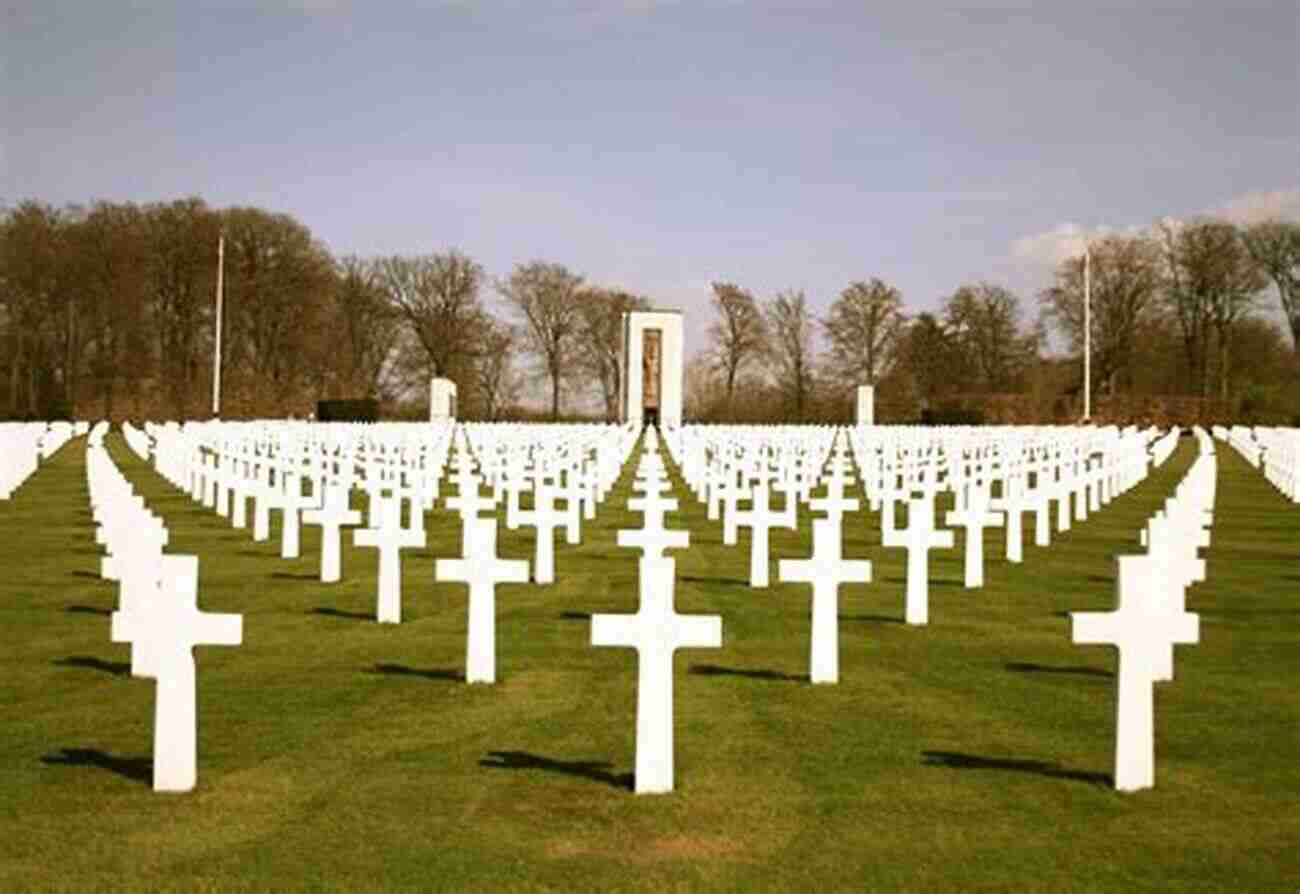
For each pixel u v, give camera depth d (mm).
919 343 92250
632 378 73062
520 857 7145
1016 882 6840
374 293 92062
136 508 12602
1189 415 76062
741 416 96125
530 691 10859
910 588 14250
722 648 12766
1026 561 19625
